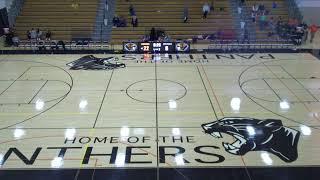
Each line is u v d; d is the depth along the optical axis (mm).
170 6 24016
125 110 12836
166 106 13164
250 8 23953
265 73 16766
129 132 11281
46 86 15156
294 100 13719
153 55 19781
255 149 10352
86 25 23203
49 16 23594
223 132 11289
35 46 21109
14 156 9984
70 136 11039
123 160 9828
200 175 9211
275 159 9875
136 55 19781
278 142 10719
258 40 21641
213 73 16734
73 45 21328
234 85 15234
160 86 15102
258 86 15133
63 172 9320
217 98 13867
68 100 13727
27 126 11664
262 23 22547
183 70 17188
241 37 21875
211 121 12000
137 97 13977
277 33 22109
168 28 22969
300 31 21922
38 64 18125
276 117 12312
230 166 9562
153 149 10352
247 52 20312
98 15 23641
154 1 24250
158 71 17047
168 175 9203
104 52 20234
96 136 11039
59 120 12070
